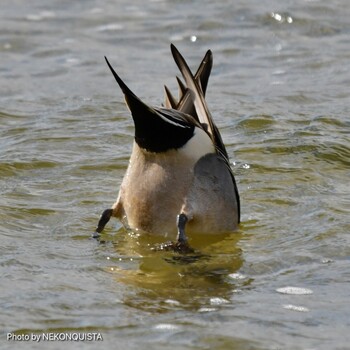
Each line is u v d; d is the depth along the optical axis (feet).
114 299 44.50
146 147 50.65
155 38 99.30
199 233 52.90
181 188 51.24
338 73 87.51
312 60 91.40
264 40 98.02
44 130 71.87
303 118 74.79
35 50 95.35
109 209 53.16
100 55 94.07
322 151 66.85
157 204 51.60
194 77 53.06
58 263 49.03
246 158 65.87
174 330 41.11
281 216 56.29
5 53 94.48
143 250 51.24
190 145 50.85
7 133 71.51
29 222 54.85
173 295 45.29
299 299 44.60
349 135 70.59
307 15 104.63
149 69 89.92
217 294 45.37
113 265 49.14
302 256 50.16
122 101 79.97
